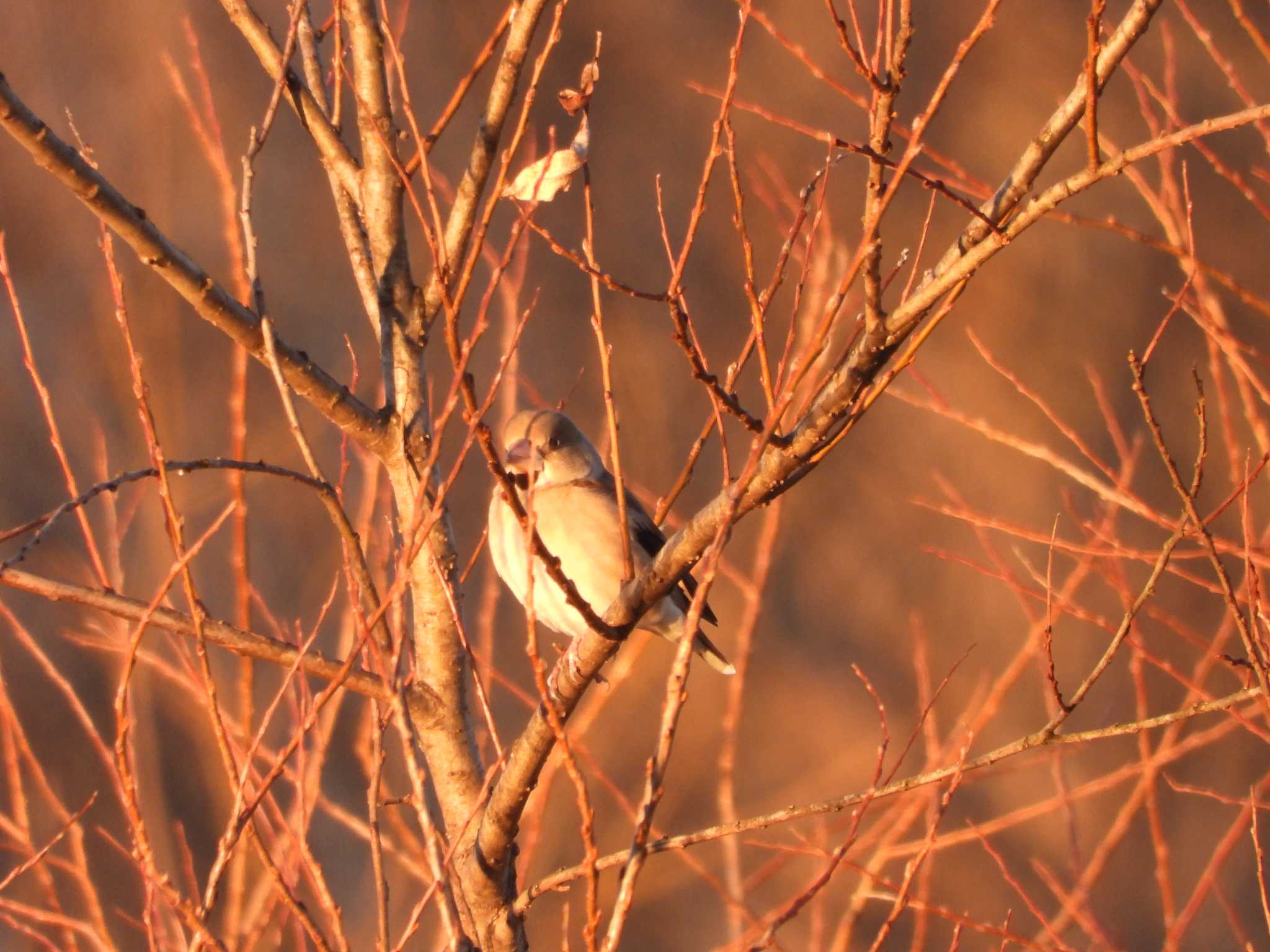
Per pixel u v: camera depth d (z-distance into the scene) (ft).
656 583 16.80
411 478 20.22
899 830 23.31
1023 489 73.67
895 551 71.72
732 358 71.31
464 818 20.38
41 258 61.82
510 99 20.03
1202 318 22.88
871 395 15.56
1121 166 13.82
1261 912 53.47
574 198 72.69
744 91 75.72
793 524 70.79
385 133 20.59
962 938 51.49
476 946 17.87
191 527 55.93
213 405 60.39
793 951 49.73
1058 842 54.95
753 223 72.49
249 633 18.11
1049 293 76.64
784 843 52.03
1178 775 55.42
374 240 20.79
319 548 58.03
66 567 52.85
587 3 74.64
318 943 14.80
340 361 67.77
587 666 17.29
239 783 14.87
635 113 75.36
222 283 64.34
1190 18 23.75
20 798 21.62
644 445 69.05
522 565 25.88
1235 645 38.65
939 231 74.64
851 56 13.88
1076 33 78.48
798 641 68.18
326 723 19.99
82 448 59.16
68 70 66.33
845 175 73.31
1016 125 78.38
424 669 20.45
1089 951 24.70
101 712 53.16
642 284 72.28
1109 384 75.56
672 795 57.11
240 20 20.99
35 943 37.68
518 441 26.32
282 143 68.74
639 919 51.62
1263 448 21.30
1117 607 58.75
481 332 14.66
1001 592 69.67
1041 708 61.67
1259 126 23.63
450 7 72.02
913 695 66.54
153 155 66.33
